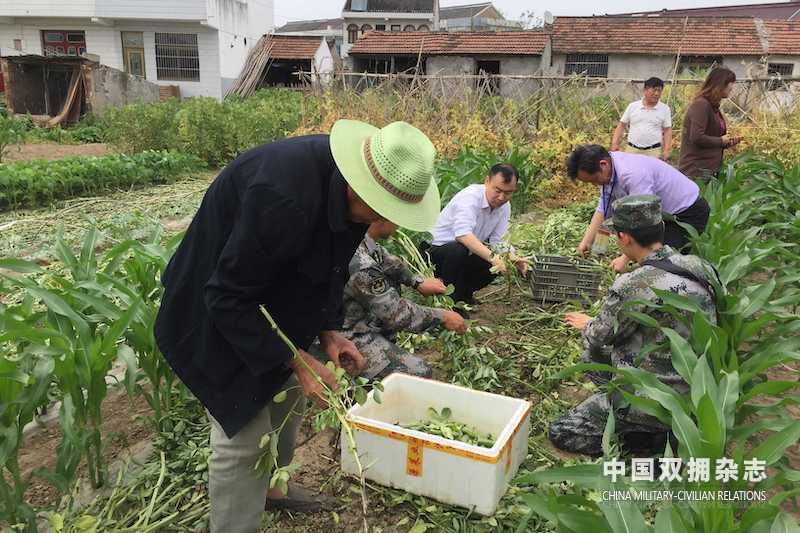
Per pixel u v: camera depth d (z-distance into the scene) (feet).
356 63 86.58
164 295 7.09
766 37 73.97
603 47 76.89
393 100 42.14
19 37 83.71
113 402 12.01
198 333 6.86
